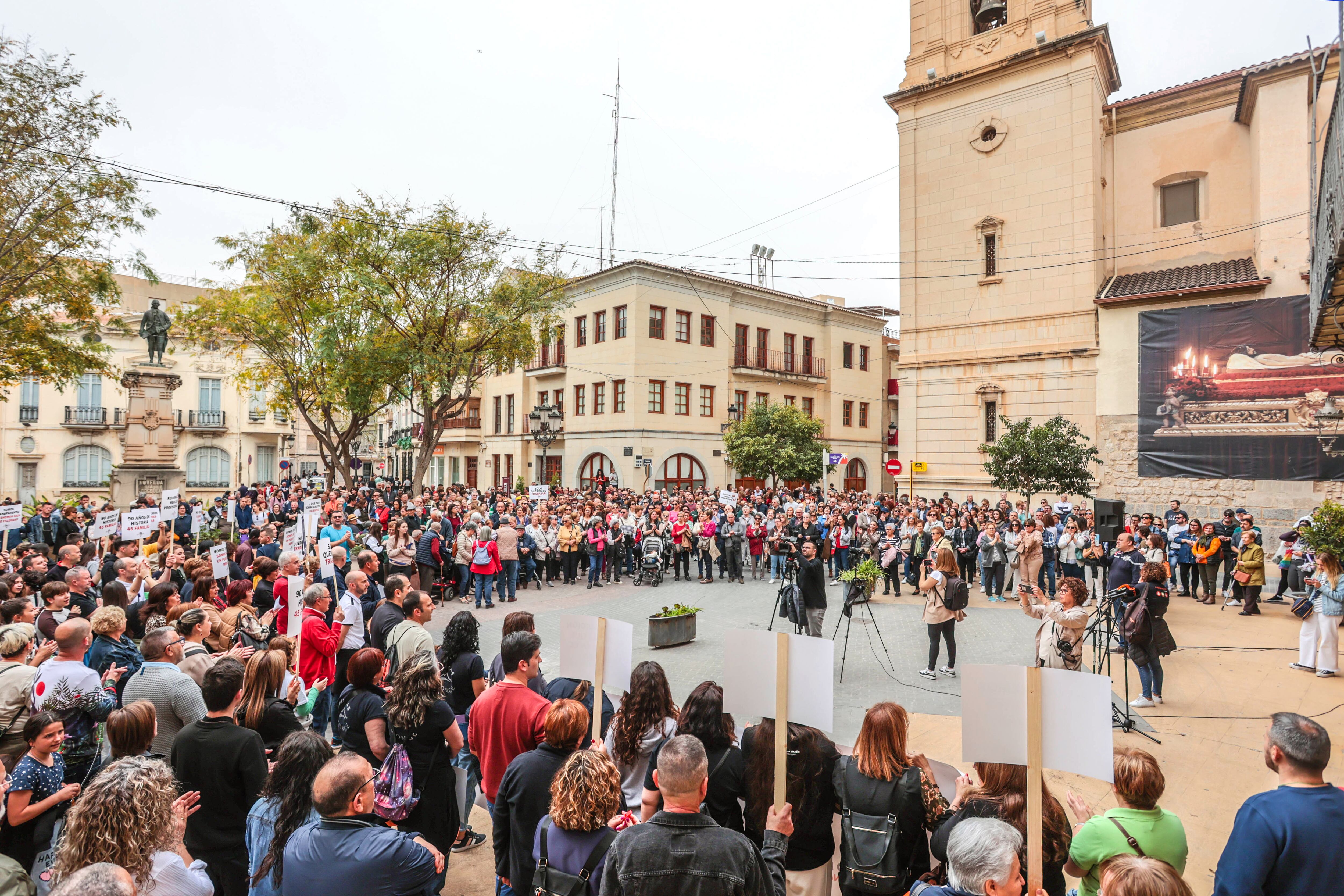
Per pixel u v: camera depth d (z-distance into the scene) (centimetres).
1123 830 318
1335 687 853
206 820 372
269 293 2047
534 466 3800
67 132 1469
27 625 508
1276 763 304
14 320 1600
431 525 1419
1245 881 281
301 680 620
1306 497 1725
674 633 1062
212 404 4228
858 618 1284
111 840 268
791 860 360
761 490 2588
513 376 3934
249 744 381
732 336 3597
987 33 2280
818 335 4038
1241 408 1806
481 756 415
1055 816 337
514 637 421
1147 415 1938
